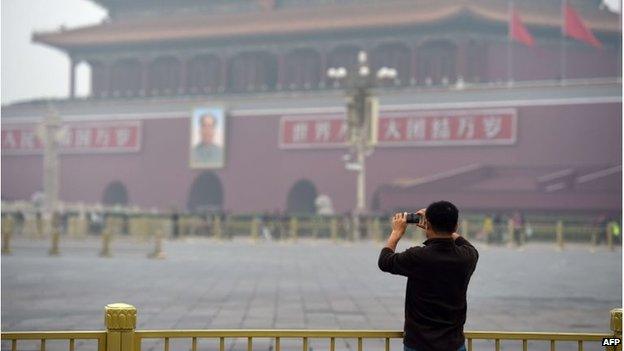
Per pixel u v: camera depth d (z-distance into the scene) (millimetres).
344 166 77250
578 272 29609
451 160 73562
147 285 23547
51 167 68250
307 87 87938
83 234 58250
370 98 57625
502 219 57469
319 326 15406
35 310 17562
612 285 24516
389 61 88312
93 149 86500
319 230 62781
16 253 39031
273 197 79688
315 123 78688
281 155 79875
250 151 81062
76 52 97125
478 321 16406
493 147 72312
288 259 36375
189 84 94938
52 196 67938
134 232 59594
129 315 6902
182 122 83438
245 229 65375
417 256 6801
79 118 87438
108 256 37594
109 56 96688
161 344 13398
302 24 86125
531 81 84000
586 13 83250
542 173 70438
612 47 83875
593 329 15336
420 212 7254
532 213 67562
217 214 66312
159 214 65375
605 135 69000
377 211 75500
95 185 86062
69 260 34625
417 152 74688
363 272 28844
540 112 71188
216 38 90812
